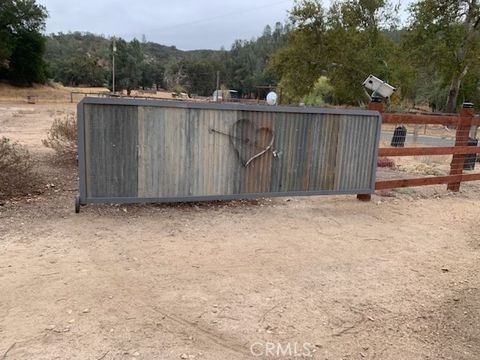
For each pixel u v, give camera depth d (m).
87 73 110.88
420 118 7.24
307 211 6.27
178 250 4.44
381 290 3.92
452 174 8.23
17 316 3.06
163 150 5.37
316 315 3.40
